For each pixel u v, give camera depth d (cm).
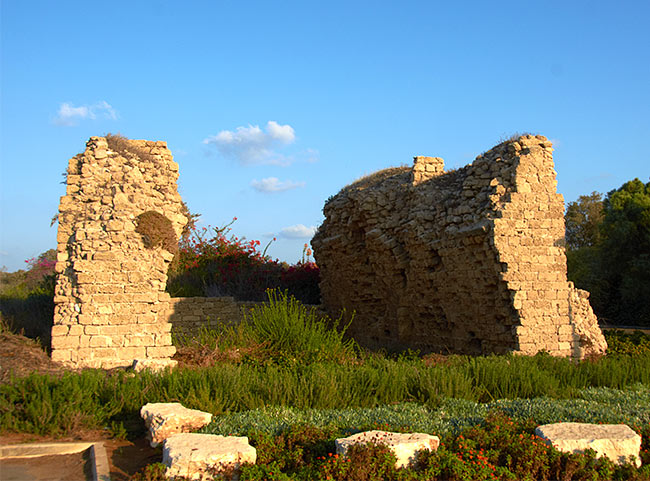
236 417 881
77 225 1327
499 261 1503
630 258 3647
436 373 1104
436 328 1855
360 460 698
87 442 816
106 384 1009
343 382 1056
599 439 750
